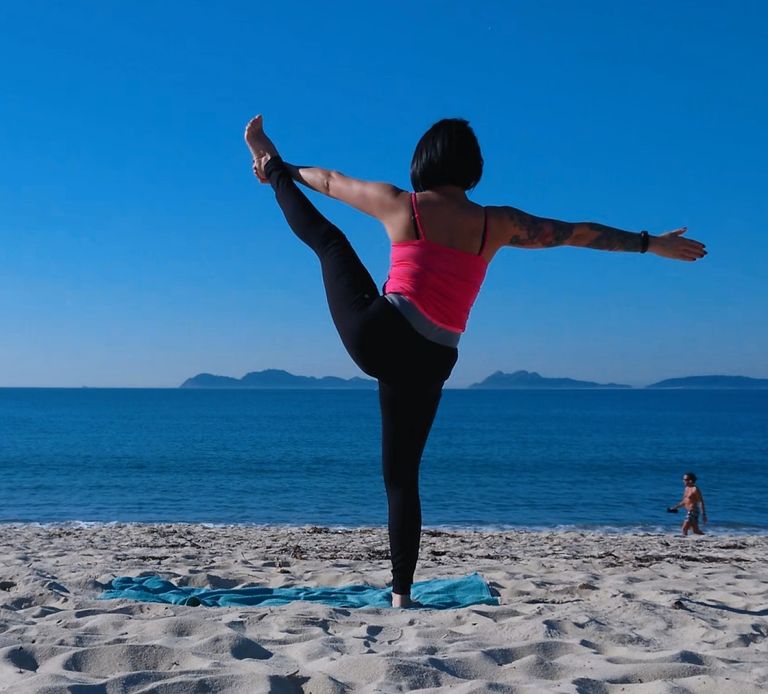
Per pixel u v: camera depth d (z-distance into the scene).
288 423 84.94
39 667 3.01
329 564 7.66
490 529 18.58
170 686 2.64
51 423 82.19
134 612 4.05
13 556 8.09
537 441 58.44
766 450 50.19
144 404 168.38
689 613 4.18
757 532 18.53
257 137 3.68
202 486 27.69
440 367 3.31
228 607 4.24
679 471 35.72
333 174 3.49
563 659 3.20
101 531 14.26
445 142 3.30
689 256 3.63
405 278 3.21
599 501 24.69
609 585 5.64
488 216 3.33
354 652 3.23
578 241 3.48
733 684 2.74
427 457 43.06
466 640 3.49
